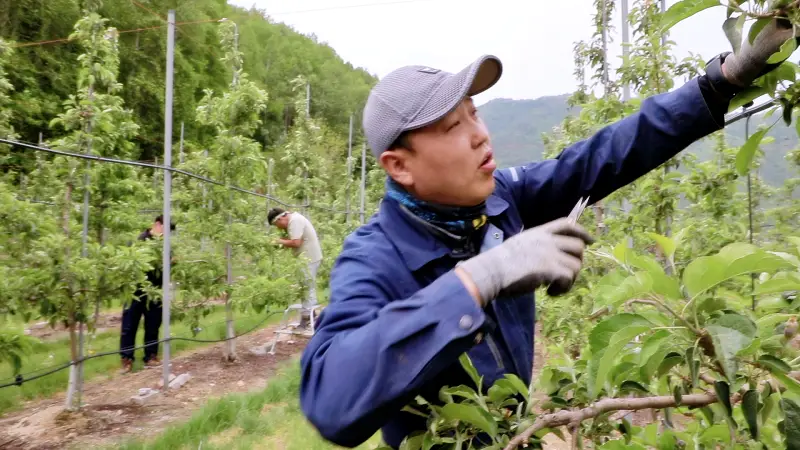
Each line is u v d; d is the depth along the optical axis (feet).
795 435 3.25
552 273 2.89
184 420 17.71
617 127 4.67
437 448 3.73
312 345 3.42
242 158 24.06
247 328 32.63
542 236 3.05
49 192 21.65
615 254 3.65
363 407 2.92
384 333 2.95
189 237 26.73
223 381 22.26
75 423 17.15
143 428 17.12
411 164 3.87
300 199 38.68
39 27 84.33
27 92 69.77
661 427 6.52
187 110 103.24
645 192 10.55
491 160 3.94
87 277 16.78
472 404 3.72
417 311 2.92
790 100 3.92
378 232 4.12
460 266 3.04
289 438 15.98
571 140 16.14
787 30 3.57
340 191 51.75
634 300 3.49
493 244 4.10
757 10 3.47
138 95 92.79
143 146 95.04
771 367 3.25
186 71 106.52
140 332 30.73
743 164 4.14
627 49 14.28
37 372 21.45
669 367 3.44
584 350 4.96
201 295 24.07
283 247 28.32
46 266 16.25
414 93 3.76
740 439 4.52
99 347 27.02
